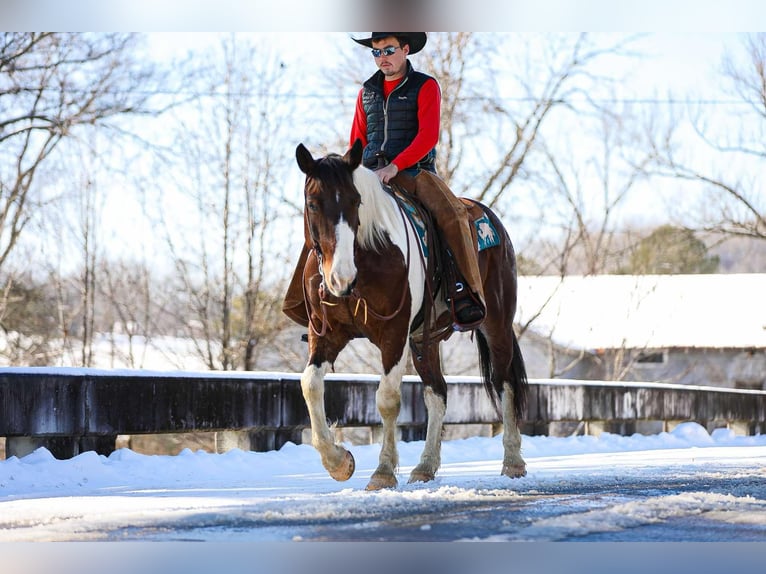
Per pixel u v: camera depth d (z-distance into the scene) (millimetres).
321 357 8547
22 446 11141
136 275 30219
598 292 49719
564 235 34344
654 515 6957
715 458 14289
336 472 8336
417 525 6422
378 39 9602
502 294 10672
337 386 14531
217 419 12773
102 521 6609
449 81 28906
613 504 7516
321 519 6660
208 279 29703
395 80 9734
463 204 10109
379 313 8422
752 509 7324
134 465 11359
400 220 8750
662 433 20344
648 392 21031
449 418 16688
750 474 10375
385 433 8664
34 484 10039
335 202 7852
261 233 29516
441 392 9602
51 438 11320
